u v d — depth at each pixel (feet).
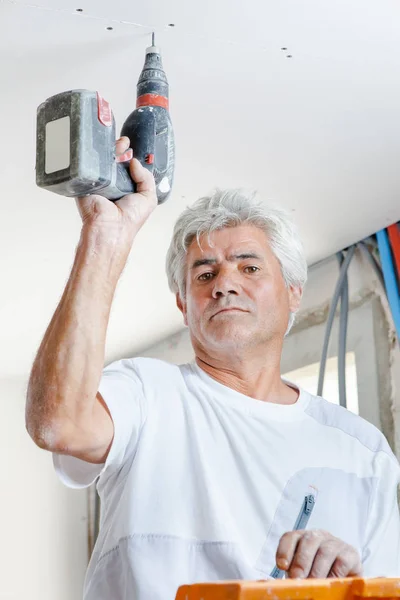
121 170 4.27
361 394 10.32
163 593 4.67
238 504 5.04
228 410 5.37
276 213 6.05
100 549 5.03
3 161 8.34
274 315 5.74
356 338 10.48
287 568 3.96
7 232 9.96
